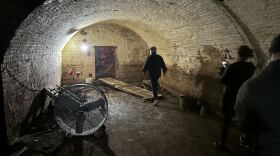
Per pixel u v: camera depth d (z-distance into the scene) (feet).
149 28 35.50
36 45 19.81
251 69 14.51
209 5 18.34
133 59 46.34
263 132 5.86
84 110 17.93
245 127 6.31
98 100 18.57
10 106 14.93
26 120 18.37
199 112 25.44
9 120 14.75
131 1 23.39
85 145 16.79
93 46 43.68
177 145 16.76
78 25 30.89
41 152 15.15
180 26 26.50
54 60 31.30
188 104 26.09
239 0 15.37
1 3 11.35
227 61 21.52
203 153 15.46
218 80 23.38
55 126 20.02
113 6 25.18
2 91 13.71
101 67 44.75
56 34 25.08
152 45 43.04
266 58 16.62
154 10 25.81
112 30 44.11
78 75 43.16
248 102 6.02
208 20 20.72
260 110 5.77
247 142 7.32
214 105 24.47
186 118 23.29
